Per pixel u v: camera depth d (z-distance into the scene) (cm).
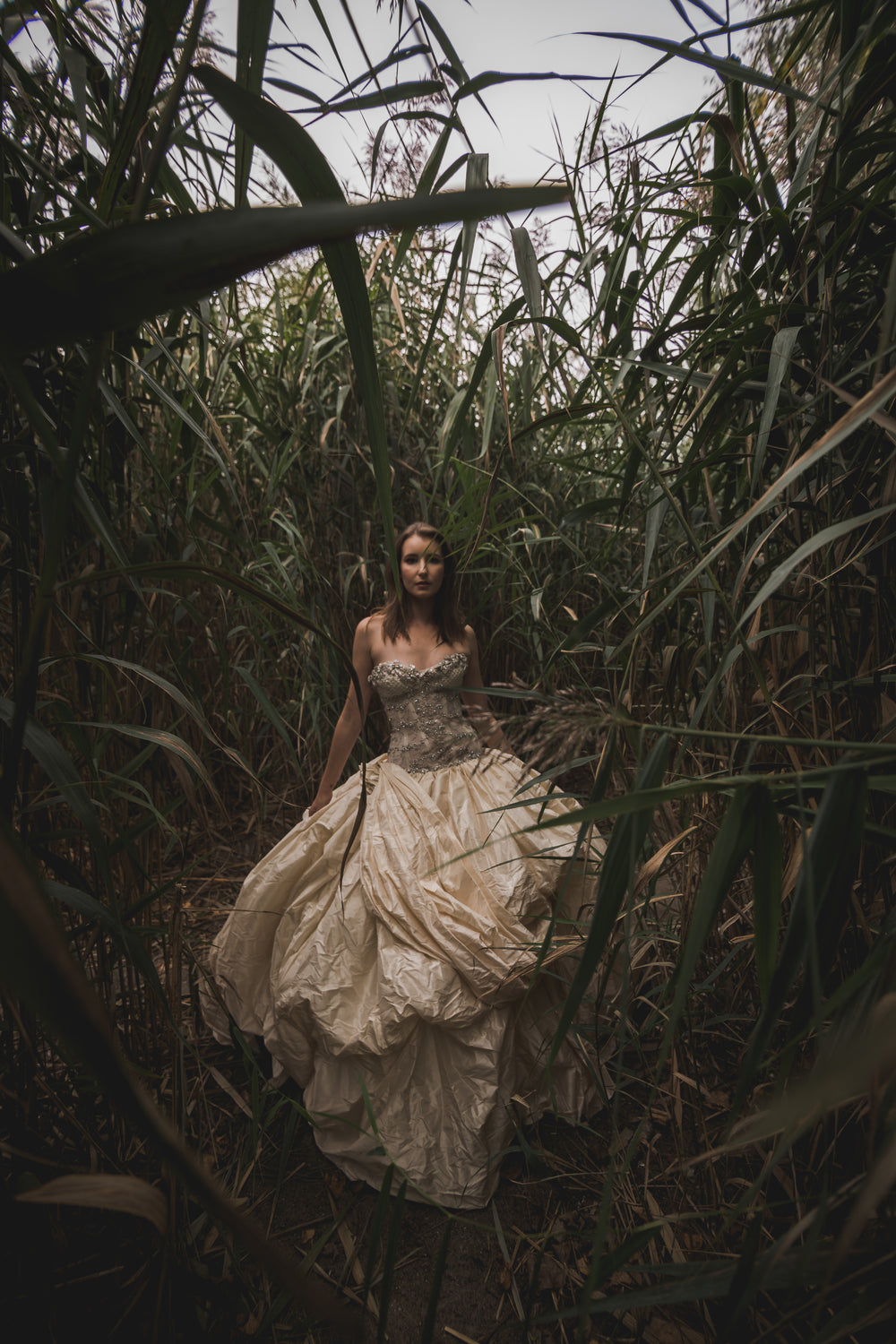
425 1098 140
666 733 69
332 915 156
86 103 99
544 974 141
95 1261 106
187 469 193
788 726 121
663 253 116
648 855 144
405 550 195
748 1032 152
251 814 276
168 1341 98
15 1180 88
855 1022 63
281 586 234
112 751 156
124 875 139
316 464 271
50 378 98
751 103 125
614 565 218
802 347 105
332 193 47
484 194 35
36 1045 100
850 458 107
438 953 143
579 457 166
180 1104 114
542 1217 132
